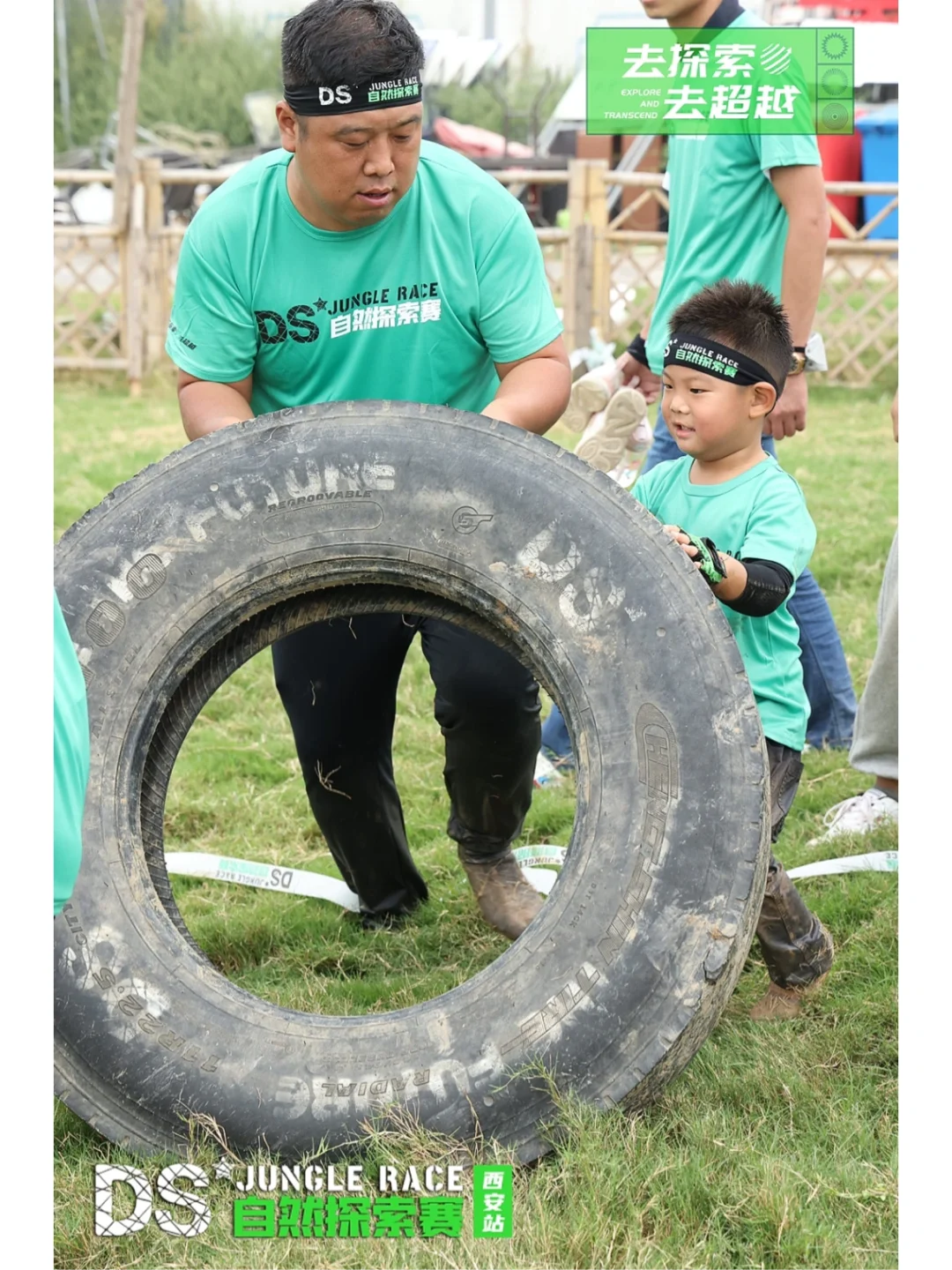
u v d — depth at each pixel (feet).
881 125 42.86
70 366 37.29
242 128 75.05
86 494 24.48
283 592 9.00
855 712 14.88
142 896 8.64
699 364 9.48
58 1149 8.65
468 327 10.00
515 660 10.20
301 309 9.90
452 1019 8.18
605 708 8.32
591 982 7.98
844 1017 9.89
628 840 8.11
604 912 8.04
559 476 8.68
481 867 11.53
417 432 8.86
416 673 16.85
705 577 8.77
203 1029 8.33
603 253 35.83
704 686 8.21
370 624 10.67
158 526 8.93
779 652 9.73
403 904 11.98
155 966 8.46
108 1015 8.33
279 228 9.78
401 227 9.73
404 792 14.12
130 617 8.87
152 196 36.55
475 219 9.74
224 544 8.90
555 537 8.55
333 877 12.67
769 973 10.04
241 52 77.51
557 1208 7.81
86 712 7.94
